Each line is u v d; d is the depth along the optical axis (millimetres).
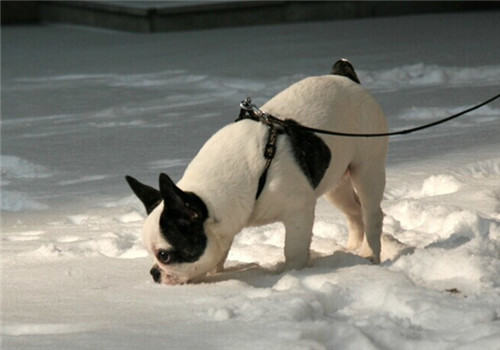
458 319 5336
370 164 6953
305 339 5012
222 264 6629
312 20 24969
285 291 5902
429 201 8430
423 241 7355
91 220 8578
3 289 6336
